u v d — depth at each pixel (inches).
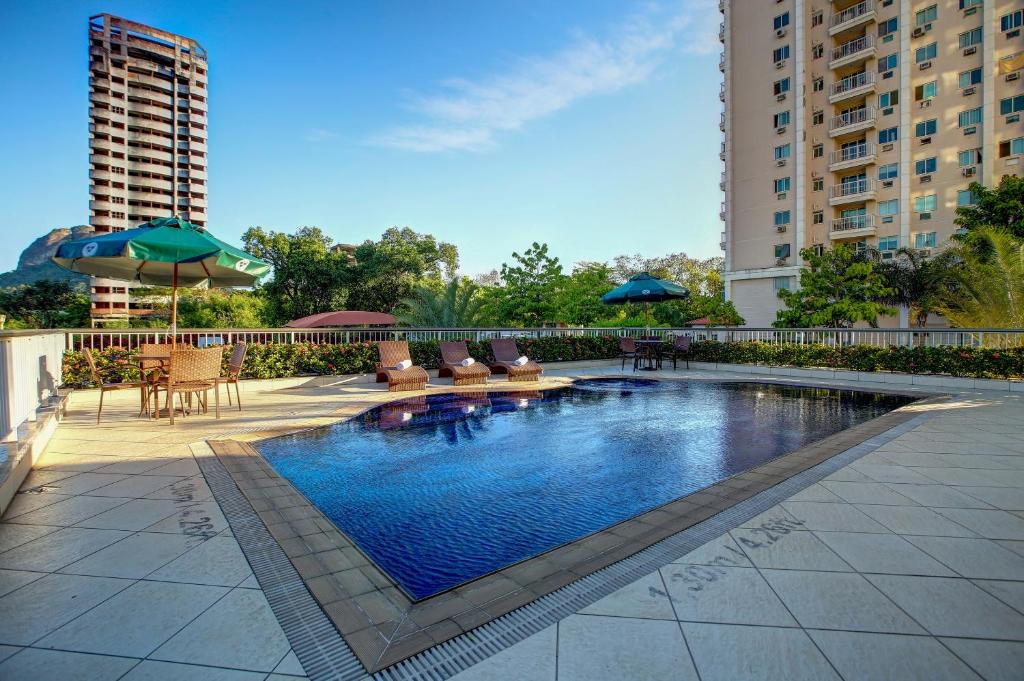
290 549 118.9
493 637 84.6
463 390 410.6
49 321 1688.0
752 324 1262.3
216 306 1482.5
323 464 198.7
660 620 89.1
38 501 147.6
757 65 1251.2
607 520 143.5
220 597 96.6
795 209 1184.2
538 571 109.2
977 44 1039.6
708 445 231.5
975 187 873.5
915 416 286.7
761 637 83.7
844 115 1187.3
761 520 136.3
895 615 90.1
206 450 207.8
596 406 339.0
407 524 140.5
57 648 80.0
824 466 188.5
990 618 89.2
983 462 193.0
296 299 1577.3
